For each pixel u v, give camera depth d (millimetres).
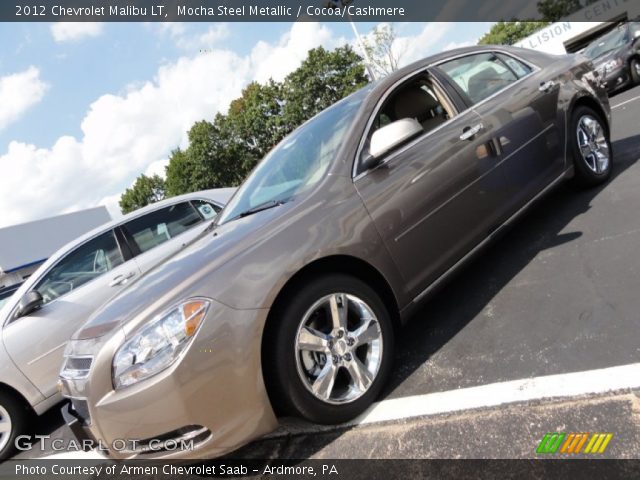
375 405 2203
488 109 3055
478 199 2777
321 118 3074
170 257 2689
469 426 1843
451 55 3217
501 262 3236
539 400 1830
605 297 2326
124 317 1938
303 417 1989
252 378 1848
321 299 2051
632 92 9703
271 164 3168
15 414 3617
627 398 1678
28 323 3842
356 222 2250
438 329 2686
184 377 1752
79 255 4418
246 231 2207
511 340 2295
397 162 2504
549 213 3764
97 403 1830
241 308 1870
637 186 3559
